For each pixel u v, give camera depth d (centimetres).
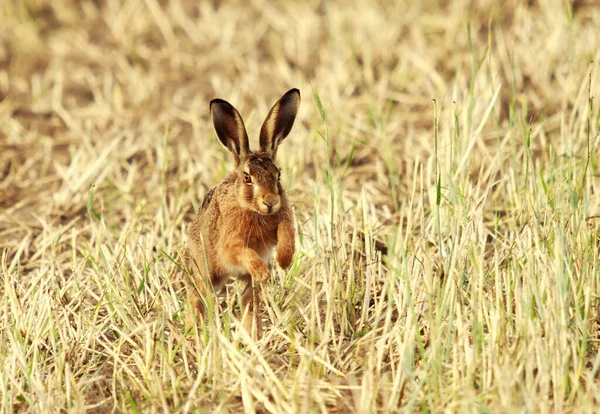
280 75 1828
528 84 1666
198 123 1673
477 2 1992
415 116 1622
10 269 1109
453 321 914
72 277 1089
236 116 958
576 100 1400
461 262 963
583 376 842
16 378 902
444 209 1119
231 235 930
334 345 932
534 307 921
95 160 1496
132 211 1329
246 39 2038
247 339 860
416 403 817
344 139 1537
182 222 1262
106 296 1033
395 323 962
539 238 981
